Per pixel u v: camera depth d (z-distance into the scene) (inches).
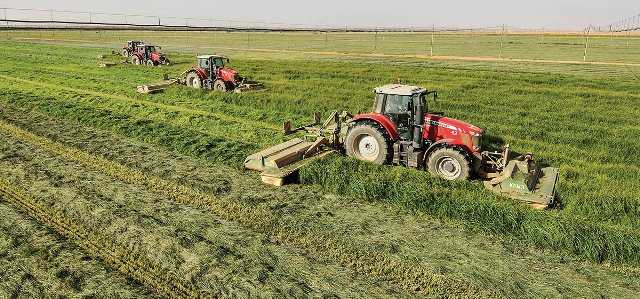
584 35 3833.7
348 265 268.5
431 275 256.2
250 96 757.9
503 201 343.3
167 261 265.3
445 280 252.1
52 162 422.6
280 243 291.4
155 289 242.7
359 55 1664.6
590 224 305.4
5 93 751.7
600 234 289.7
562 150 491.5
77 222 308.5
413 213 336.8
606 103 748.6
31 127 540.1
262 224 314.0
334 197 362.3
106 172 406.9
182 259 267.0
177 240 285.6
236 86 817.5
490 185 360.8
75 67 1167.0
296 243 292.4
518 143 514.3
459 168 386.6
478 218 318.7
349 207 344.2
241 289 241.4
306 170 389.7
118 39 2763.3
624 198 348.8
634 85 898.7
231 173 410.0
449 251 282.4
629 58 1551.4
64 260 263.7
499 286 247.0
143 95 782.5
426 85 908.0
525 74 1065.5
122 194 352.8
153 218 314.8
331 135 463.8
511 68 1214.3
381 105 423.5
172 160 439.2
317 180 386.6
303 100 734.5
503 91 846.5
